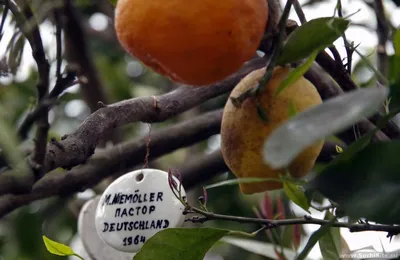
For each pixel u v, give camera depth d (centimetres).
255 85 35
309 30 30
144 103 42
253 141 34
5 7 34
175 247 33
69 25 69
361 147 24
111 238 42
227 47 30
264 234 71
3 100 68
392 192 24
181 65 31
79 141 35
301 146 19
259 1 32
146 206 41
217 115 60
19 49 40
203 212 37
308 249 27
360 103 20
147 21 30
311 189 24
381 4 46
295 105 34
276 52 32
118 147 58
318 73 42
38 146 30
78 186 56
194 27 30
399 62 32
